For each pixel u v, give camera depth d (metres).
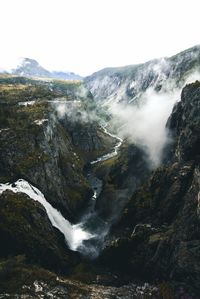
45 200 112.56
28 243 91.75
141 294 80.62
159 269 86.38
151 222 98.88
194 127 97.19
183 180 95.75
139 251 93.38
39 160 118.75
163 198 100.31
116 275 92.06
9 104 153.50
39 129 127.38
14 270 79.88
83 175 154.88
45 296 74.25
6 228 90.75
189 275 79.19
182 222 86.75
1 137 115.56
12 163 112.38
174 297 77.50
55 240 99.75
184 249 81.12
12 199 97.00
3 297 71.50
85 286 82.81
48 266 92.50
